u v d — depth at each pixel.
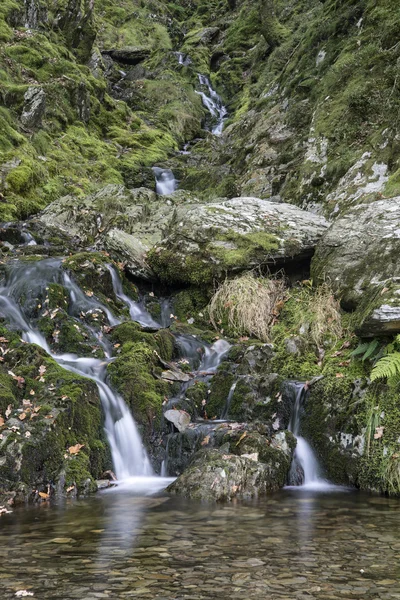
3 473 4.89
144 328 7.38
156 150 16.17
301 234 8.24
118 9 25.17
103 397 5.96
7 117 12.57
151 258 8.69
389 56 10.79
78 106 15.31
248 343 7.27
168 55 22.20
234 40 23.50
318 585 3.14
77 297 7.66
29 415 5.36
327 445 5.79
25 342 6.35
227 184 12.39
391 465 5.27
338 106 10.93
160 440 6.02
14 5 15.83
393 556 3.56
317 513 4.53
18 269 7.87
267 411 6.21
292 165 11.62
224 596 3.02
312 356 6.61
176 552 3.62
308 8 19.12
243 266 8.09
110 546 3.73
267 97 15.31
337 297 7.13
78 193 12.16
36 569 3.36
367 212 7.62
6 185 10.84
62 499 4.94
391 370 5.32
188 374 6.81
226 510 4.59
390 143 9.44
